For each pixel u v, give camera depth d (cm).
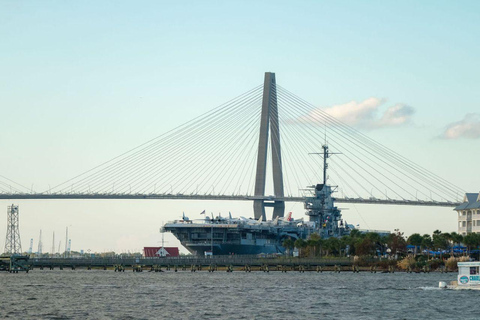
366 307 18950
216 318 16938
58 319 16738
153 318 16938
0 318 16862
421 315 17450
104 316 17225
